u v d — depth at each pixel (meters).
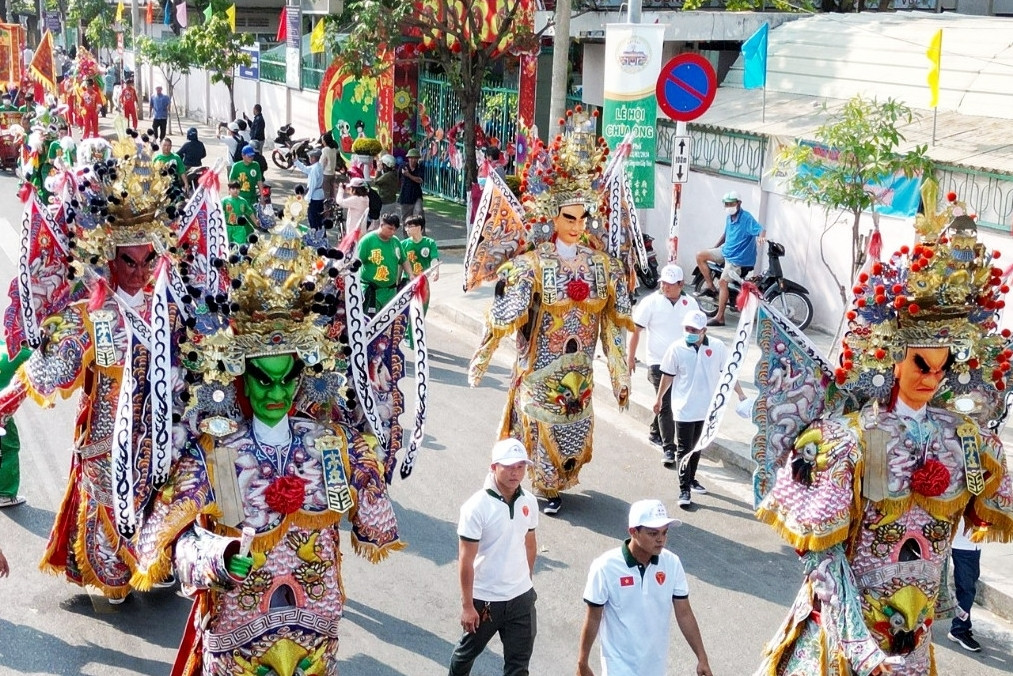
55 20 60.94
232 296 5.63
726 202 15.45
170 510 5.56
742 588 8.76
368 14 20.88
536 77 23.44
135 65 41.91
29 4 66.62
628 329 10.23
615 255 10.20
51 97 31.81
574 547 9.38
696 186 17.56
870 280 6.21
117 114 7.68
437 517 9.84
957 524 6.56
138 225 7.53
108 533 7.73
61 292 7.65
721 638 7.98
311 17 32.06
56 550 7.92
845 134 11.70
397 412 6.37
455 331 16.30
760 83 16.23
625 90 13.23
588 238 10.15
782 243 16.02
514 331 10.10
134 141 7.71
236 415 5.79
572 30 19.66
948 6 22.44
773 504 6.42
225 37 33.47
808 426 6.39
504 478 6.51
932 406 6.51
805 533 6.20
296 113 32.50
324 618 5.88
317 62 30.64
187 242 8.48
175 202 7.79
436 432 12.01
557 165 9.80
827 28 18.16
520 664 6.75
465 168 23.52
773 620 8.27
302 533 5.81
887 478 6.25
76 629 7.76
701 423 10.08
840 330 6.64
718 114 17.20
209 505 5.62
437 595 8.48
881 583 6.37
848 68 16.89
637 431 12.30
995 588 8.37
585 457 10.06
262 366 5.63
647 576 6.02
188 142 25.56
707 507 10.32
